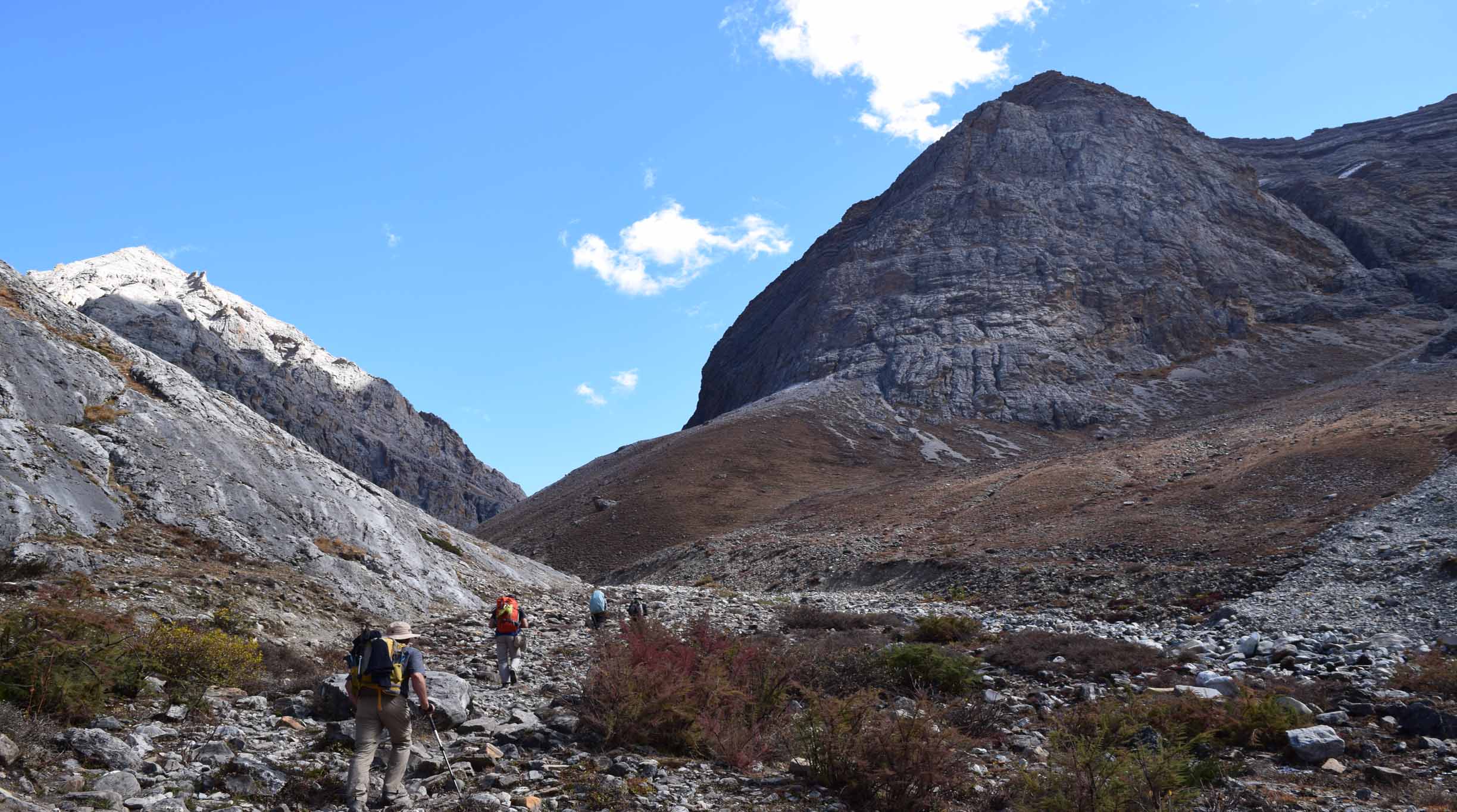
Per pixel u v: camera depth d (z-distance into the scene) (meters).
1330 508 38.75
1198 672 17.16
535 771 8.69
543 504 148.00
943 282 192.38
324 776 8.02
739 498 117.00
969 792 8.90
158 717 9.84
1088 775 8.15
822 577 54.28
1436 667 14.76
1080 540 43.78
